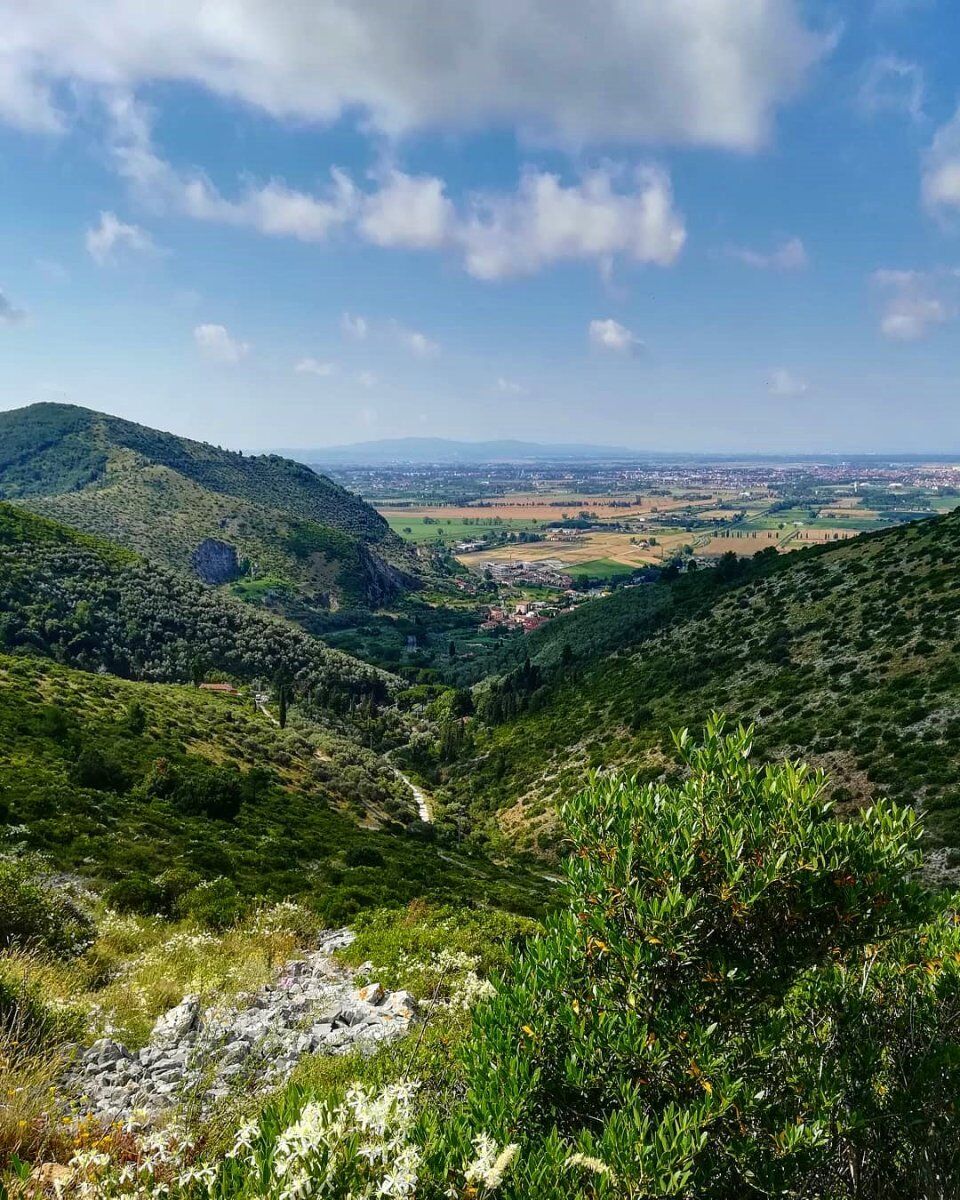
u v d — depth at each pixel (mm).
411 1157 2939
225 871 25031
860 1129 4133
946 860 27953
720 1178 3762
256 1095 5953
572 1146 3504
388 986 11414
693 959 4082
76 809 28344
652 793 4703
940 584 57562
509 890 34594
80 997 9562
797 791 4297
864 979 4832
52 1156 4582
